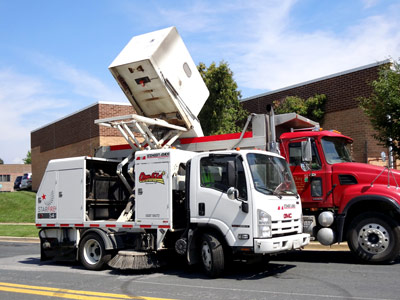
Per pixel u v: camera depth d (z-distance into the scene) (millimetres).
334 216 9438
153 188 8852
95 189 10336
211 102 19125
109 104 23859
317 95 17797
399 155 12156
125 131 11016
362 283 7227
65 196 10219
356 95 16547
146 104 10859
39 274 9391
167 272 9094
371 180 9148
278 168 8547
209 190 8117
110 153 11867
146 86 10414
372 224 8930
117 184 10992
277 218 7891
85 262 9781
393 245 8703
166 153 8773
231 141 10375
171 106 10648
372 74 16000
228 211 7840
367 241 8953
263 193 7777
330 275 8016
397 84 11688
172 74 10438
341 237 9227
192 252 8258
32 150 33969
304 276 8023
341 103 17109
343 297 6324
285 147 10242
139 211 9000
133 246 9477
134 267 8695
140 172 9086
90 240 9703
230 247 7945
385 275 7824
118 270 9531
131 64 10047
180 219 8875
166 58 10281
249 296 6559
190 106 11031
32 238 17109
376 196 8875
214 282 7750
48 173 10578
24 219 23438
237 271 8789
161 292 7090
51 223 10383
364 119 16234
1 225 21781
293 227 8359
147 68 10031
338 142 10258
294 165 10078
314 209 9828
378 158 16094
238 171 7879
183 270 9289
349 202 9188
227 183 7961
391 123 11789
